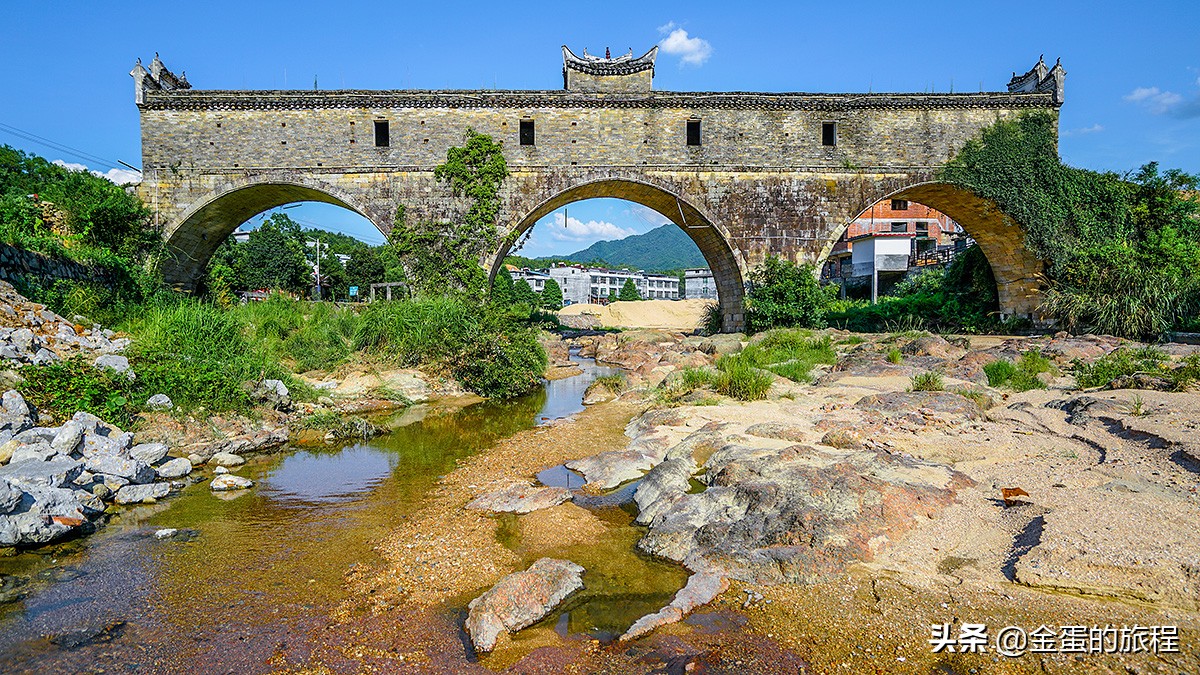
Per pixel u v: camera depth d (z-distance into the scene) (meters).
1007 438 9.53
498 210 28.22
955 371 16.34
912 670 4.34
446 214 27.92
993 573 5.48
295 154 27.69
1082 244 28.86
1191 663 4.14
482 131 28.23
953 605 5.04
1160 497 6.51
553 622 5.27
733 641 4.81
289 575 6.21
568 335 49.41
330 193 27.78
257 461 10.72
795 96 29.14
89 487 8.12
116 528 7.43
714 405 13.49
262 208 31.56
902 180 29.45
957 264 36.16
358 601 5.68
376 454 11.30
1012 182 29.12
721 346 25.23
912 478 7.51
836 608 5.14
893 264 52.03
